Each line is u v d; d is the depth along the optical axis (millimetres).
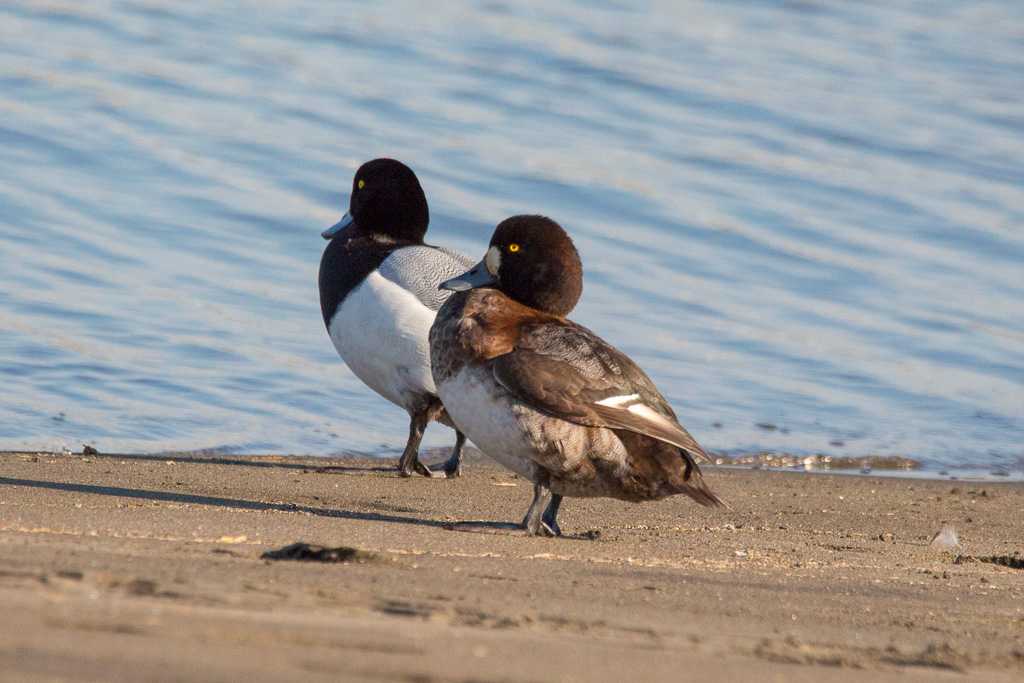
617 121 23500
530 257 9828
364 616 5656
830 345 16625
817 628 6637
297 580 6461
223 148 20828
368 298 11961
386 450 13250
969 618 7262
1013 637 6824
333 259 12367
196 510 9117
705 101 24469
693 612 6766
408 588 6566
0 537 7277
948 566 9070
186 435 12969
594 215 19812
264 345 15320
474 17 27875
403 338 11781
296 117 22312
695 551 8938
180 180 19625
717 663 5426
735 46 27719
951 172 22484
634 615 6488
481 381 8898
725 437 14055
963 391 15719
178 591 5738
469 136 22203
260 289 16812
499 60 25641
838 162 22547
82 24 25781
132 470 11133
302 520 8953
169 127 21406
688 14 29422
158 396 13750
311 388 14445
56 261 16812
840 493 12188
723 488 12055
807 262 18875
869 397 15359
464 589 6727
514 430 8773
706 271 18391
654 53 26719
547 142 22250
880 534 10484
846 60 27578
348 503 10477
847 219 20438
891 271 18828
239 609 5488
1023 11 31625
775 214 20344
